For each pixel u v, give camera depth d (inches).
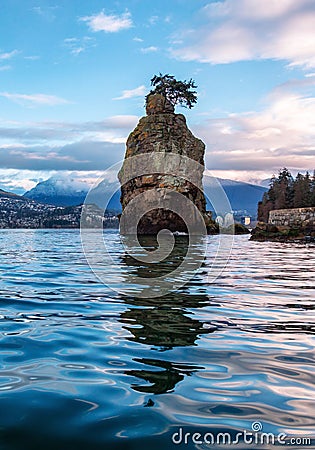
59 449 86.0
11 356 147.4
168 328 188.2
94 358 145.6
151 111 1867.6
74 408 105.5
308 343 166.1
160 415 102.2
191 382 124.0
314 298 267.3
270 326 192.9
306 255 665.0
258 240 1245.7
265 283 334.0
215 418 101.3
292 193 2741.1
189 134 1852.9
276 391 118.3
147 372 132.1
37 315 214.8
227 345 162.6
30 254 645.9
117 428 95.3
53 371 132.4
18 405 107.0
